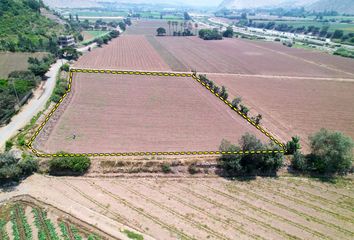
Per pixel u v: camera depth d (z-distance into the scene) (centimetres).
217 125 6950
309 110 8288
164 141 6056
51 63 11938
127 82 10338
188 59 15225
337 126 7281
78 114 7288
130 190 4703
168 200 4528
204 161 5275
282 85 10738
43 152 5406
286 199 4666
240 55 17088
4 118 6450
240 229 4041
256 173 5259
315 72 13075
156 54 16338
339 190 4925
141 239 3738
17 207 4169
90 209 4228
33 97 8138
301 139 6419
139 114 7462
